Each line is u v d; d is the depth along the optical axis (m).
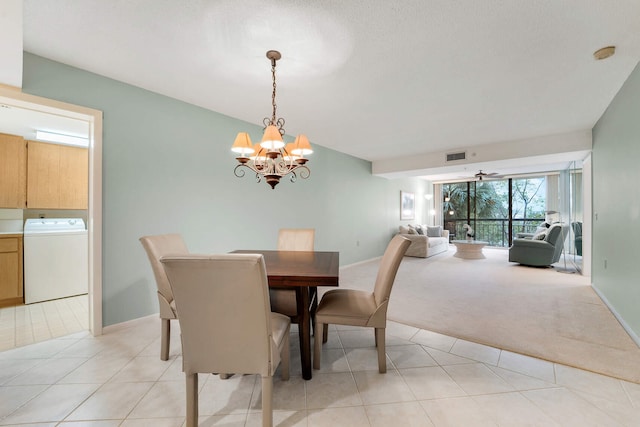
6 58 1.62
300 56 2.04
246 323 1.20
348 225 5.41
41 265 3.23
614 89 2.56
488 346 2.14
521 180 7.82
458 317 2.72
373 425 1.34
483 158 4.64
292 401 1.52
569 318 2.67
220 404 1.50
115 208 2.43
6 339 2.27
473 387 1.64
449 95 2.71
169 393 1.59
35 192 3.45
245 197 3.51
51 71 2.10
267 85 2.51
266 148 2.02
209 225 3.13
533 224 7.62
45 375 1.75
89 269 2.39
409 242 1.73
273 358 1.28
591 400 1.51
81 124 2.97
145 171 2.62
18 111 2.56
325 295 2.10
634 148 2.23
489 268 5.15
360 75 2.31
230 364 1.25
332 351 2.09
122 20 1.66
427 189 8.96
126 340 2.24
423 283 4.04
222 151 3.25
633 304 2.24
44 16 1.62
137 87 2.55
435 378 1.73
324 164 4.82
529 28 1.71
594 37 1.80
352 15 1.60
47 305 3.10
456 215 9.00
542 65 2.15
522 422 1.35
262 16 1.62
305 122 3.52
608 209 2.95
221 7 1.54
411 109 3.08
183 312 1.20
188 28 1.73
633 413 1.40
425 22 1.66
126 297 2.50
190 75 2.34
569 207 5.52
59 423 1.35
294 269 1.81
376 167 5.99
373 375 1.77
